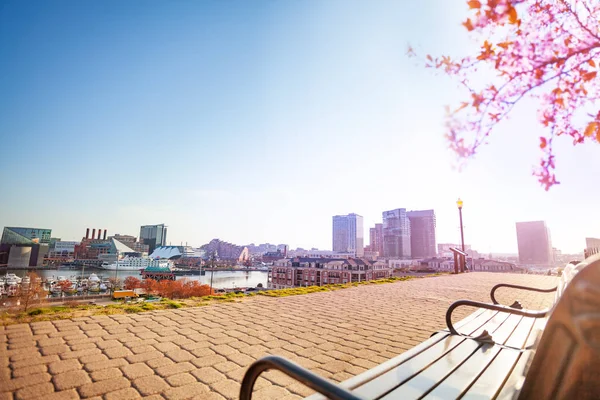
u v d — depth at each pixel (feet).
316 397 5.52
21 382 9.61
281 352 13.06
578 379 3.12
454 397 5.34
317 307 22.81
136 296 350.43
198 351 12.81
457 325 10.59
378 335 15.87
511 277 47.88
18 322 15.99
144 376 10.33
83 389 9.32
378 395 5.36
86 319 16.99
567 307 3.17
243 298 26.16
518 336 9.39
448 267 373.81
